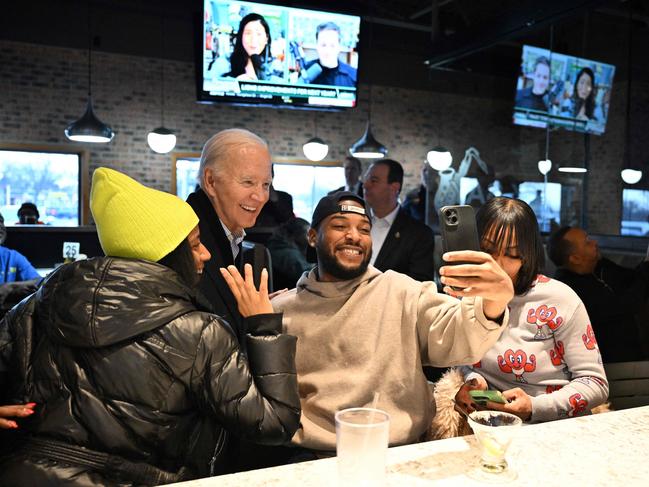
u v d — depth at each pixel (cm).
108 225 108
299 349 143
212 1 436
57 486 93
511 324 148
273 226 385
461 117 914
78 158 768
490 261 97
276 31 457
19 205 749
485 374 152
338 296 143
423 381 134
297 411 110
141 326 97
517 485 81
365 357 136
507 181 793
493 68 675
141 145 786
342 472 76
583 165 544
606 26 516
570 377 146
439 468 87
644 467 86
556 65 579
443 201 786
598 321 197
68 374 98
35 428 97
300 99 473
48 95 734
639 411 112
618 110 505
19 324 106
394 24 807
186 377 100
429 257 293
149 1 721
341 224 141
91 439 96
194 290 112
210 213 177
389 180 305
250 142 179
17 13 701
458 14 703
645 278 265
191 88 809
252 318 113
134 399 97
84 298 97
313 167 895
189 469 107
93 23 736
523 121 643
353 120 909
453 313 124
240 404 102
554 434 100
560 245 209
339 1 679
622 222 499
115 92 768
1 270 339
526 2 400
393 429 129
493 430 84
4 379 107
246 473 85
